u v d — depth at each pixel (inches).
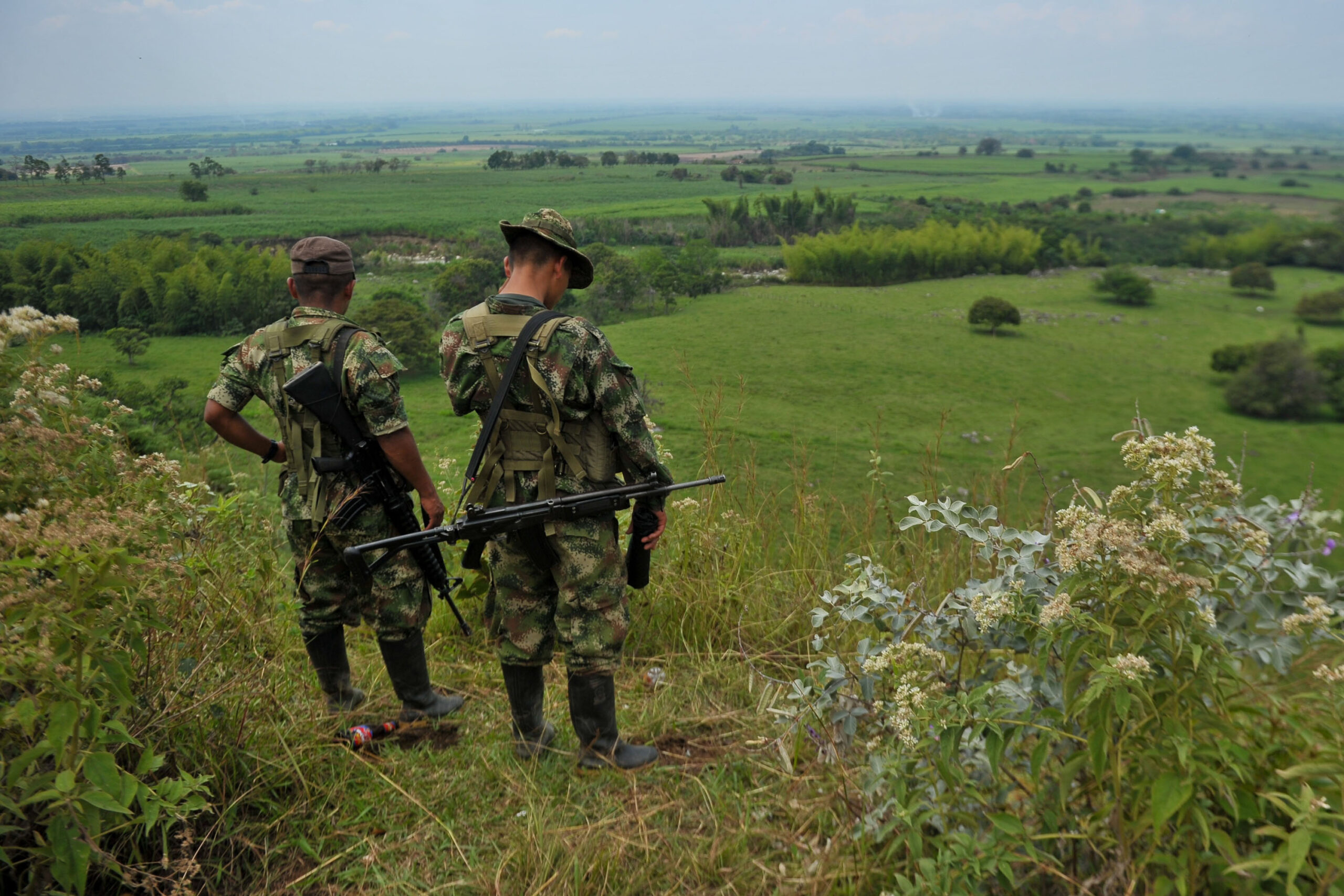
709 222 5408.5
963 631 78.1
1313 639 67.3
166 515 88.4
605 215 5762.8
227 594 100.0
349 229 4881.9
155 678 82.1
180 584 91.0
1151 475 67.1
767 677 112.2
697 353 2608.3
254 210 5930.1
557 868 77.8
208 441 169.8
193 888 73.6
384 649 101.2
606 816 87.2
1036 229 5629.9
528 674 96.7
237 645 96.8
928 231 4763.8
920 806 71.3
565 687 115.5
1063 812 67.1
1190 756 57.3
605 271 3484.3
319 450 94.5
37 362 75.8
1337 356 2628.0
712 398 163.9
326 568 100.6
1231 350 2753.4
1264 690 70.5
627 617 94.8
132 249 3034.0
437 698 106.7
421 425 1171.9
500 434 89.1
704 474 150.4
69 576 59.4
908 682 76.0
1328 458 1926.7
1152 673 59.8
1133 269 4970.5
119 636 76.9
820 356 2669.8
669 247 5049.2
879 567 93.9
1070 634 65.0
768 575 134.0
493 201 6594.5
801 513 136.6
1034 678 72.3
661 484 92.5
